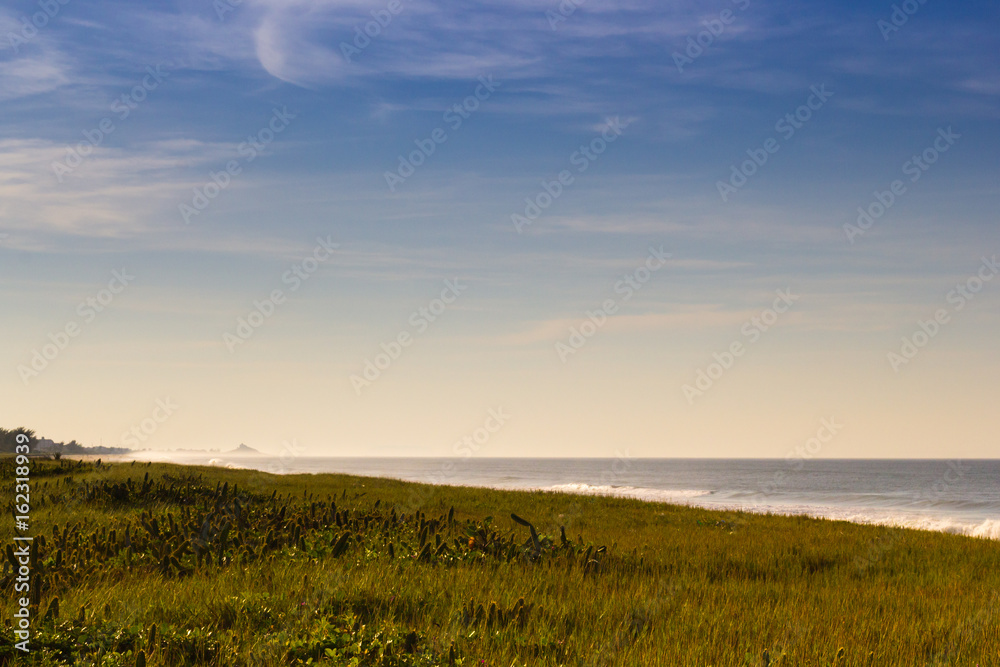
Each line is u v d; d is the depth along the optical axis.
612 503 31.45
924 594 11.51
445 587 9.72
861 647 7.68
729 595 10.53
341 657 6.62
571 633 7.95
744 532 20.34
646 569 12.96
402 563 11.46
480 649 7.14
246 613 7.94
